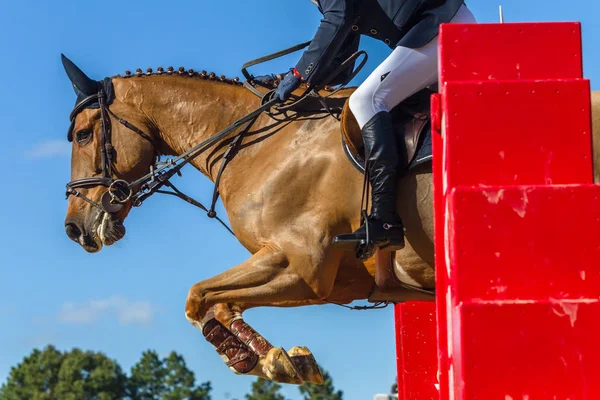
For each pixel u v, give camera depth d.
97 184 5.97
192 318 5.46
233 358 5.48
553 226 3.88
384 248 5.07
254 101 5.81
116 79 6.07
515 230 3.88
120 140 5.96
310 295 5.32
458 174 4.07
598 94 4.86
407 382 6.04
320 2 5.28
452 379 3.96
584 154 4.05
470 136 4.08
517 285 3.86
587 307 3.74
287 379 5.39
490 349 3.75
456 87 4.10
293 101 5.63
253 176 5.50
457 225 3.89
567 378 3.72
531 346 3.74
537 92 4.09
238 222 5.49
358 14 5.16
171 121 5.90
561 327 3.74
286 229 5.32
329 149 5.32
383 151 5.01
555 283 3.86
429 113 5.13
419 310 6.12
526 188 3.90
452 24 4.32
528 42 4.30
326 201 5.27
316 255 5.25
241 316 5.55
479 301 3.80
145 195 5.95
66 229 6.04
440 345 4.14
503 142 4.07
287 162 5.37
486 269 3.87
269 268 5.30
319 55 5.21
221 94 5.86
